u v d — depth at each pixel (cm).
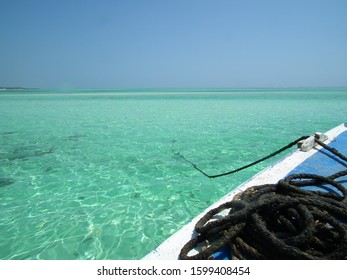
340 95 4859
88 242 427
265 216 238
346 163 435
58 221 487
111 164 793
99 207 538
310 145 503
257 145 995
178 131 1291
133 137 1162
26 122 1609
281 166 425
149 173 717
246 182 369
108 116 1891
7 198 577
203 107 2567
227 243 238
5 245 419
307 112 2011
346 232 203
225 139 1101
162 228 464
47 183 655
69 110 2336
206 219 259
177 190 612
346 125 688
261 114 1922
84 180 673
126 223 480
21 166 777
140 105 2894
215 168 749
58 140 1112
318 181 332
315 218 224
